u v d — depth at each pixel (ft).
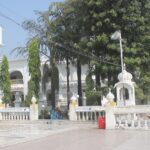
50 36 148.25
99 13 127.44
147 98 137.28
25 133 81.25
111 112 87.71
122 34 128.88
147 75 131.85
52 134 79.41
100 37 125.90
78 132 81.97
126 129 85.87
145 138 66.13
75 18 140.05
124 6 127.24
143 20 127.44
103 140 64.34
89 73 134.31
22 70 210.59
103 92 129.08
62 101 196.34
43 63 170.19
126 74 113.80
